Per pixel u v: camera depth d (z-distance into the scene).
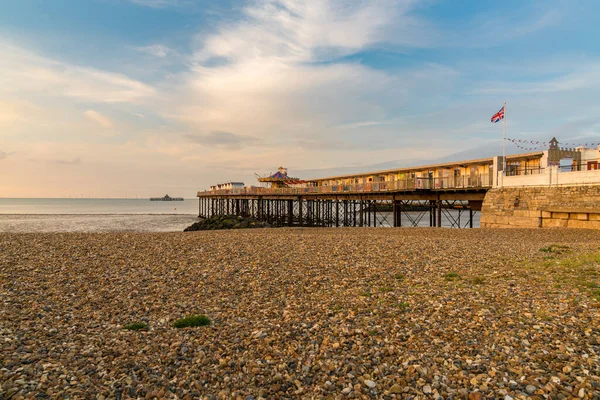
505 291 10.31
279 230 32.88
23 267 13.91
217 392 5.52
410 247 18.59
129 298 10.55
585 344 6.61
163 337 7.63
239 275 13.16
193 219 87.31
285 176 79.12
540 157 32.31
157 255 16.69
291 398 5.36
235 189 73.56
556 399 5.04
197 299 10.49
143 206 195.88
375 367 6.19
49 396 5.23
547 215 26.31
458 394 5.32
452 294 10.29
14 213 108.94
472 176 33.66
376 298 10.26
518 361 6.13
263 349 7.01
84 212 120.62
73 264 14.66
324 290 11.25
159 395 5.37
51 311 9.27
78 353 6.76
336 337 7.54
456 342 7.05
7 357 6.42
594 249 16.36
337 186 49.94
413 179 37.50
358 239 22.12
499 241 21.20
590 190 23.67
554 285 10.59
